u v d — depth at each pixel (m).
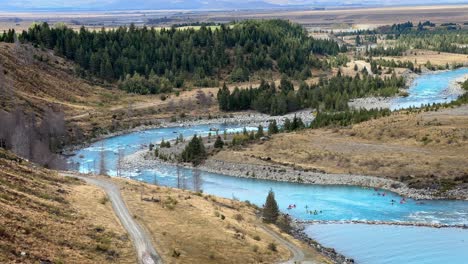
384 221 120.75
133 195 108.38
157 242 86.25
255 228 105.94
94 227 85.81
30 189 92.62
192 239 90.31
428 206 131.25
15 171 100.44
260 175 162.75
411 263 96.75
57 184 104.44
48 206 87.88
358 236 110.50
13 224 74.31
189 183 157.25
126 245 83.19
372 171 156.75
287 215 124.12
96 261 74.62
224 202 121.62
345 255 100.38
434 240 107.81
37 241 73.19
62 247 74.88
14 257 65.75
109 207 99.12
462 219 121.06
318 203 136.25
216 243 90.94
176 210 102.94
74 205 93.56
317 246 102.94
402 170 154.00
